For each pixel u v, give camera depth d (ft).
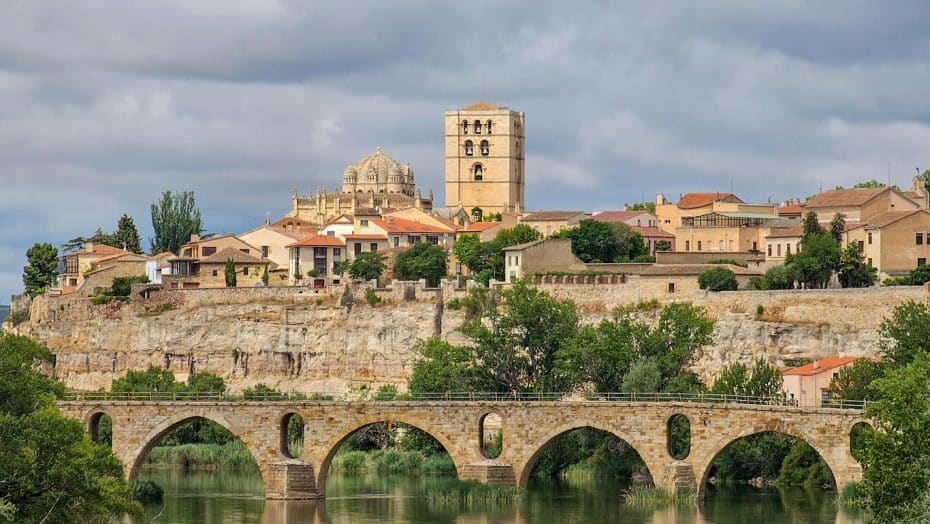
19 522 609.42
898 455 613.11
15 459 625.00
